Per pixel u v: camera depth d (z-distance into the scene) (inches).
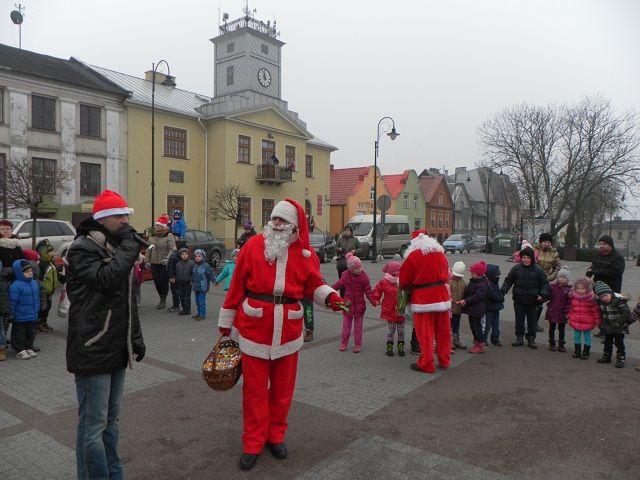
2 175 624.4
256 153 1223.5
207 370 145.5
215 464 142.5
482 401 196.5
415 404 192.5
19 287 247.1
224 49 1370.6
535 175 1508.4
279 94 1419.8
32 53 995.3
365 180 1733.5
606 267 289.1
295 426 170.4
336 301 151.9
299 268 151.0
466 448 154.4
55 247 559.8
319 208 1469.0
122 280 114.7
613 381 224.4
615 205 1836.9
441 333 241.1
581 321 260.1
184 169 1113.4
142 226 1032.2
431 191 2130.9
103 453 116.2
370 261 941.2
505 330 339.3
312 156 1444.4
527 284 282.4
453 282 281.4
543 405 192.7
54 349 269.7
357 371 236.5
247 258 148.5
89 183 953.5
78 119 928.3
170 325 339.3
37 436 159.0
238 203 1061.1
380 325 350.3
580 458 148.5
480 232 2625.5
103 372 114.9
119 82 1088.2
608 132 1386.6
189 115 1104.2
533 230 1286.9
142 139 1029.8
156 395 198.8
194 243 725.3
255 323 144.7
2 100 833.5
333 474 137.4
